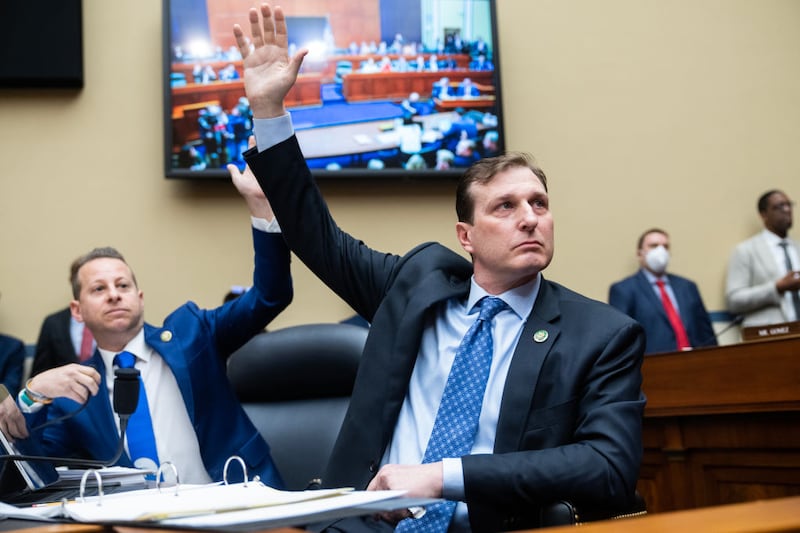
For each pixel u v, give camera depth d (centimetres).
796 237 529
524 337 152
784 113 537
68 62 460
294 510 90
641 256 484
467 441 148
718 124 530
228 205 470
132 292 226
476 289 165
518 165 165
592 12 529
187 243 464
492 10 498
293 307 463
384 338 164
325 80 478
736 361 249
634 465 137
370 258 179
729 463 257
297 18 479
